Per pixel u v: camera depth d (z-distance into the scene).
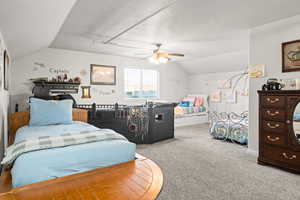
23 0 1.58
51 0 1.72
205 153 3.51
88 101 5.53
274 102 2.75
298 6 2.55
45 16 2.10
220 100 7.21
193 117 7.17
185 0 2.36
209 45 4.71
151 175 1.52
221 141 4.47
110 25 3.27
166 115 4.63
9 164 1.54
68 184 1.35
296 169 2.52
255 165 2.90
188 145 4.10
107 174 1.53
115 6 2.53
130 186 1.33
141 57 6.38
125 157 1.86
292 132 2.55
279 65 3.01
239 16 2.87
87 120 3.70
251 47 3.42
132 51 5.42
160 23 3.18
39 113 2.81
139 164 1.77
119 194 1.22
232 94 6.79
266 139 2.87
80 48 5.02
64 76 5.08
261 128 2.94
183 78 8.23
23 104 4.54
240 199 1.96
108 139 1.93
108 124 3.90
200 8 2.60
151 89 7.19
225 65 6.48
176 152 3.57
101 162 1.71
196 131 5.76
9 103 3.91
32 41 3.14
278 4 2.50
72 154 1.57
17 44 3.00
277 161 2.73
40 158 1.44
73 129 2.44
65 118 2.96
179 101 8.06
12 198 1.15
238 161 3.08
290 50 2.87
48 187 1.30
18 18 1.93
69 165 1.55
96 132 2.04
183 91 8.23
